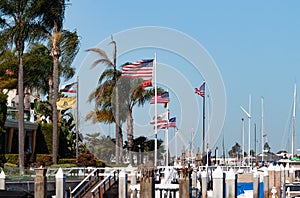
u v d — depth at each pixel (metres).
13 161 57.28
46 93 81.38
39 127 67.38
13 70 75.81
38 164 58.44
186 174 28.31
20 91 53.72
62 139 67.38
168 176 33.22
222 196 28.72
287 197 45.34
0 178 34.34
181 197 28.16
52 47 57.81
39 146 67.12
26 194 30.27
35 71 75.25
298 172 62.53
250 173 49.38
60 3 54.69
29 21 53.19
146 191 26.77
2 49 54.19
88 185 38.25
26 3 53.16
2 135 55.84
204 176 38.50
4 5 52.50
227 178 30.00
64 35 58.00
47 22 54.88
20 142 52.88
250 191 47.88
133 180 33.88
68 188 38.19
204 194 38.25
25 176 42.41
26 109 73.19
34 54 75.31
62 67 72.50
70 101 69.44
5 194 29.41
